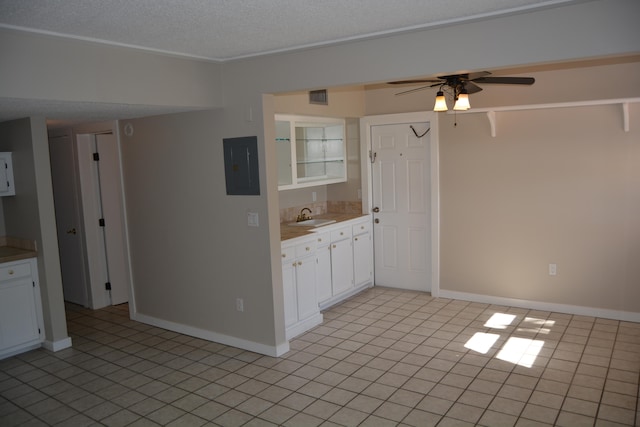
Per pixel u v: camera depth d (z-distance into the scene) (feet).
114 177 19.21
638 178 14.66
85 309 19.13
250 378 12.52
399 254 19.67
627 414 10.03
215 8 8.66
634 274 15.02
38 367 13.78
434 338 14.53
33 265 14.84
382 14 9.44
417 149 18.70
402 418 10.27
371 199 19.93
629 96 14.49
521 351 13.33
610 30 8.86
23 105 11.30
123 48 11.62
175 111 14.35
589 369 12.09
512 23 9.71
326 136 19.74
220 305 14.98
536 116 15.98
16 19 8.98
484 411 10.39
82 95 11.06
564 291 16.16
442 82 13.55
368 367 12.80
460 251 17.94
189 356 14.16
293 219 19.39
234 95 13.75
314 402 11.13
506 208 16.85
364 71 11.64
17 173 15.14
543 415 10.14
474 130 17.16
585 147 15.31
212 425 10.37
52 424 10.75
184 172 15.21
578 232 15.71
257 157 13.44
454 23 10.15
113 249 19.38
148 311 17.20
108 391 12.17
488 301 17.58
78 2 8.07
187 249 15.56
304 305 15.65
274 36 10.94
